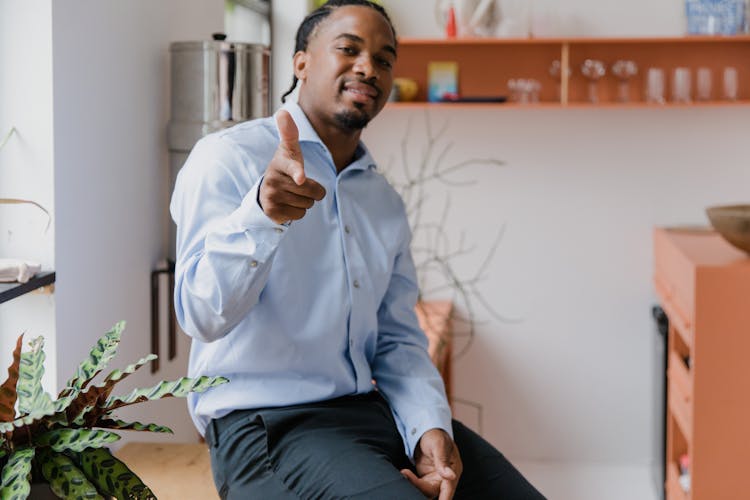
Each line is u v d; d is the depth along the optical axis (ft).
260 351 6.22
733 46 14.98
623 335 15.67
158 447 8.41
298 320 6.26
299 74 6.75
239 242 5.42
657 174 15.40
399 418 6.68
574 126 15.40
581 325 15.70
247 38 12.87
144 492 4.96
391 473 5.73
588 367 15.76
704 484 11.73
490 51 15.12
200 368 6.34
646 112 15.33
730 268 11.47
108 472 4.98
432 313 14.71
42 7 7.25
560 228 15.56
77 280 7.73
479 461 6.67
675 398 13.08
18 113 7.34
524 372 15.84
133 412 8.80
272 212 5.30
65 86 7.48
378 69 6.48
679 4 15.05
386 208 6.96
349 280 6.44
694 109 15.28
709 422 11.68
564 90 14.53
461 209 15.62
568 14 15.15
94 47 7.89
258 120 6.53
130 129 8.57
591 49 15.07
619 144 15.39
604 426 15.85
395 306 7.14
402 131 15.57
